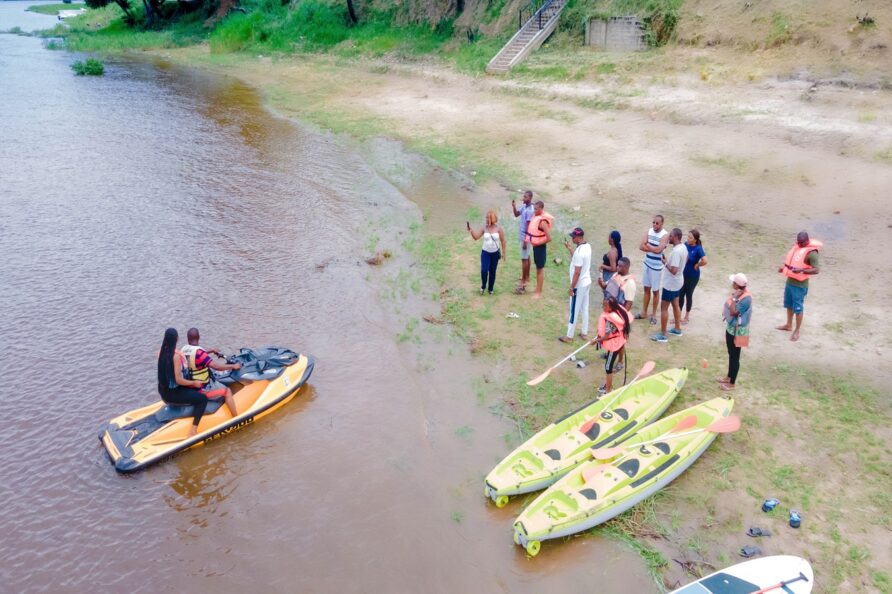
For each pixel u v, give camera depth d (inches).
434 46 1567.4
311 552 311.7
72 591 297.4
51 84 1589.6
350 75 1523.1
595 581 282.8
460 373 435.2
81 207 769.6
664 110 930.7
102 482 359.9
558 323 483.8
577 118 984.3
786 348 431.5
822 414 368.8
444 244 633.6
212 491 351.3
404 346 472.4
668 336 454.9
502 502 324.2
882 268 520.1
